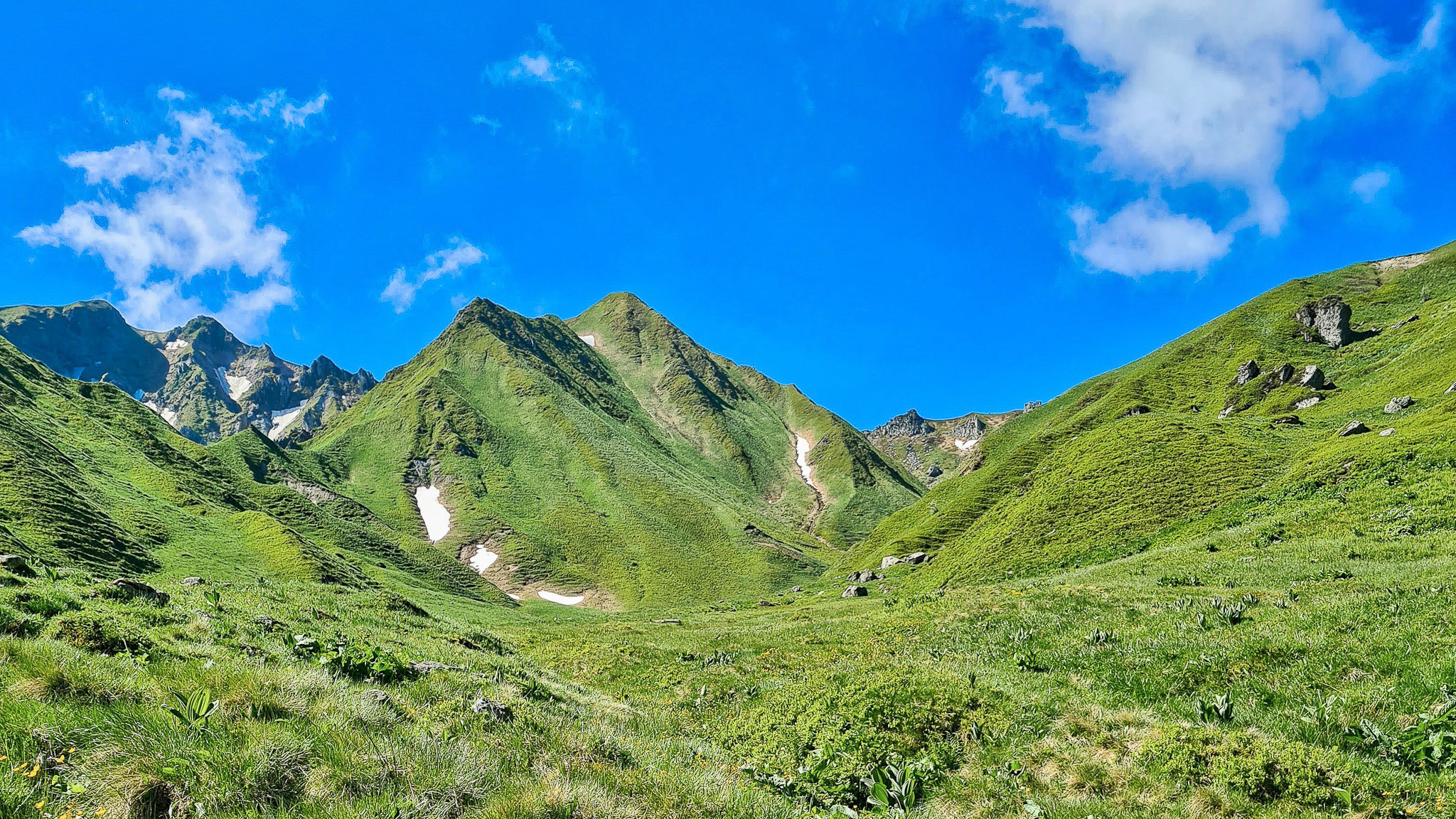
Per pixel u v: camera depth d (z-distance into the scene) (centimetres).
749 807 934
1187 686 1692
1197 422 9019
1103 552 6081
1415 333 14612
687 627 5075
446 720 1121
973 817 1131
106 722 778
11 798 629
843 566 14238
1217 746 1159
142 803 693
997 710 1477
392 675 1523
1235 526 4906
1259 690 1567
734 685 2391
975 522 11300
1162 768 1167
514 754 955
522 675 2278
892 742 1383
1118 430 9544
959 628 2827
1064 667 2044
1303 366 15762
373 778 787
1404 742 1193
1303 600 2248
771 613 6003
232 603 2311
